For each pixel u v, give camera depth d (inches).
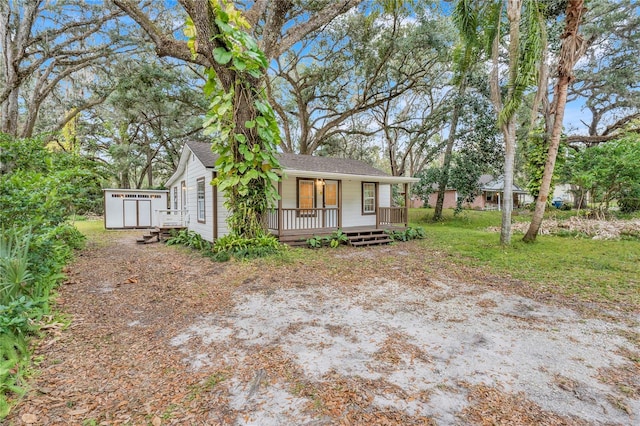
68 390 93.3
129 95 665.0
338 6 345.7
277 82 829.2
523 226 487.2
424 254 325.1
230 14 267.0
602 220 456.1
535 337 132.0
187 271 245.3
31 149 298.5
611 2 591.5
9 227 176.9
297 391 94.2
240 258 273.1
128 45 555.8
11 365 97.4
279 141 304.5
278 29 325.4
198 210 436.8
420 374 103.7
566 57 297.0
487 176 1123.3
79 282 213.0
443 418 82.6
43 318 143.6
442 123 753.0
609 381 100.0
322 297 184.7
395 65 679.7
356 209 505.4
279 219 363.3
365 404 88.2
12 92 525.0
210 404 88.3
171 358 113.6
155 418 82.3
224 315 156.5
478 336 133.1
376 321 149.5
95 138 967.0
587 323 146.7
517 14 308.0
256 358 113.7
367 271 248.7
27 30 502.0
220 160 292.5
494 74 346.9
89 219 832.3
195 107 757.9
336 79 696.4
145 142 954.1
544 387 96.6
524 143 715.4
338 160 561.3
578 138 657.0
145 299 179.6
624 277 222.4
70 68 607.5
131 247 388.5
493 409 86.2
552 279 221.5
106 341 126.3
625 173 426.3
